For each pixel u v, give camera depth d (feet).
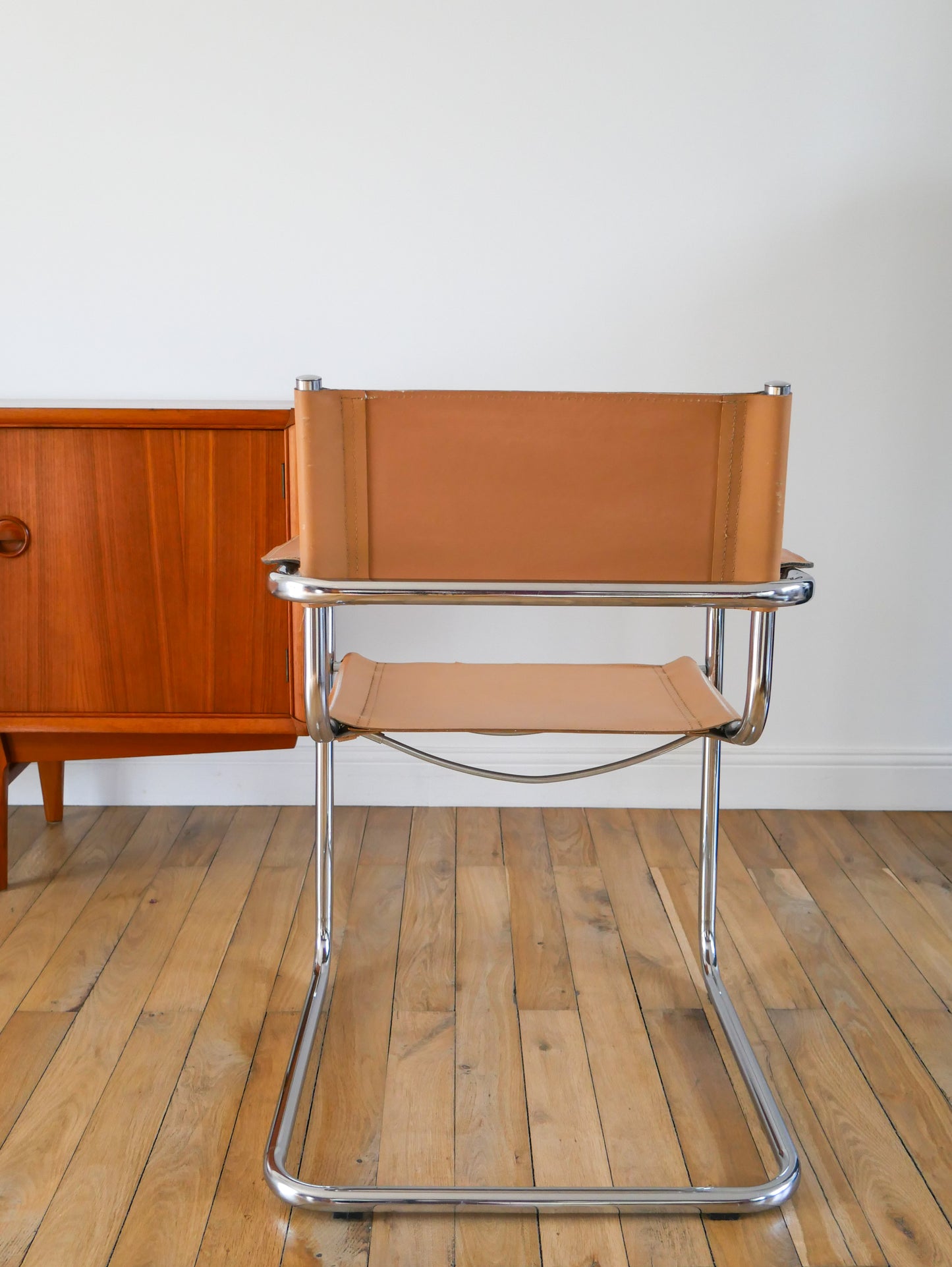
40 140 7.14
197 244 7.32
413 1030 5.38
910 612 7.94
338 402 3.64
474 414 3.65
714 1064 5.16
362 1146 4.59
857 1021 5.52
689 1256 4.10
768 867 7.22
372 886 6.85
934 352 7.49
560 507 3.76
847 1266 4.06
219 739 6.65
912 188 7.26
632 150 7.22
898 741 8.16
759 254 7.36
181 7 6.98
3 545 6.28
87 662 6.41
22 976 5.79
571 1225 4.25
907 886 6.98
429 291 7.41
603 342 7.50
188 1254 4.06
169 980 5.78
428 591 3.79
